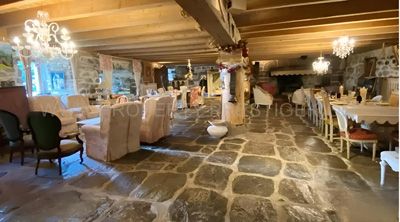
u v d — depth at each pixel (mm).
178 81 12516
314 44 5852
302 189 2334
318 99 4957
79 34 4555
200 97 9281
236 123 4703
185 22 3439
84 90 6086
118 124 3207
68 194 2299
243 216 1904
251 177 2621
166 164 3059
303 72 9984
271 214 1925
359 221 1822
